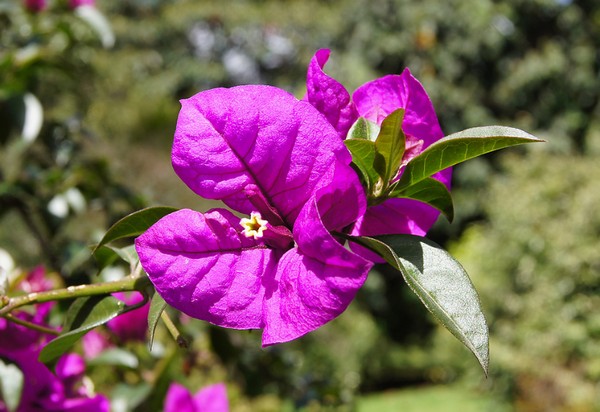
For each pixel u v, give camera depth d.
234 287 0.17
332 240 0.16
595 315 1.40
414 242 0.17
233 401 0.75
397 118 0.17
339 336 1.89
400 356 2.21
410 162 0.18
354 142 0.18
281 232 0.17
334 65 2.39
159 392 0.37
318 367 1.66
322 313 0.16
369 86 0.20
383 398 2.07
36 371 0.26
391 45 2.29
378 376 2.13
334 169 0.18
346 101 0.19
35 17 0.54
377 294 2.27
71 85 0.65
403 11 2.29
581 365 1.39
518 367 1.43
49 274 0.39
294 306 0.17
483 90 2.34
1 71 0.44
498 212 1.65
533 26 2.35
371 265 0.16
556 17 2.33
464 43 2.27
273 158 0.18
